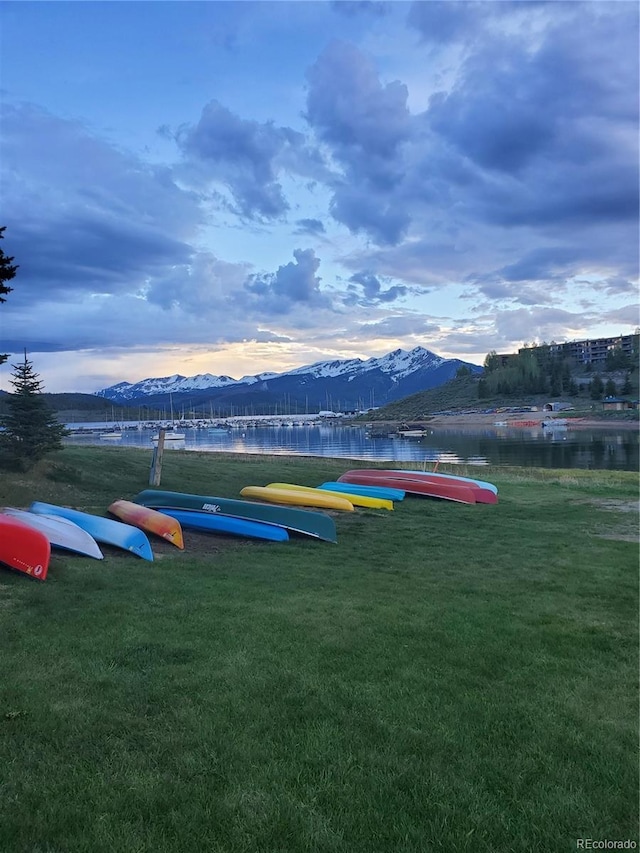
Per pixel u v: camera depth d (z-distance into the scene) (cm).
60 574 828
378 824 320
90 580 809
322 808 332
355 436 10106
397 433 9725
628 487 2344
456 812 333
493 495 1923
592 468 4181
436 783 361
